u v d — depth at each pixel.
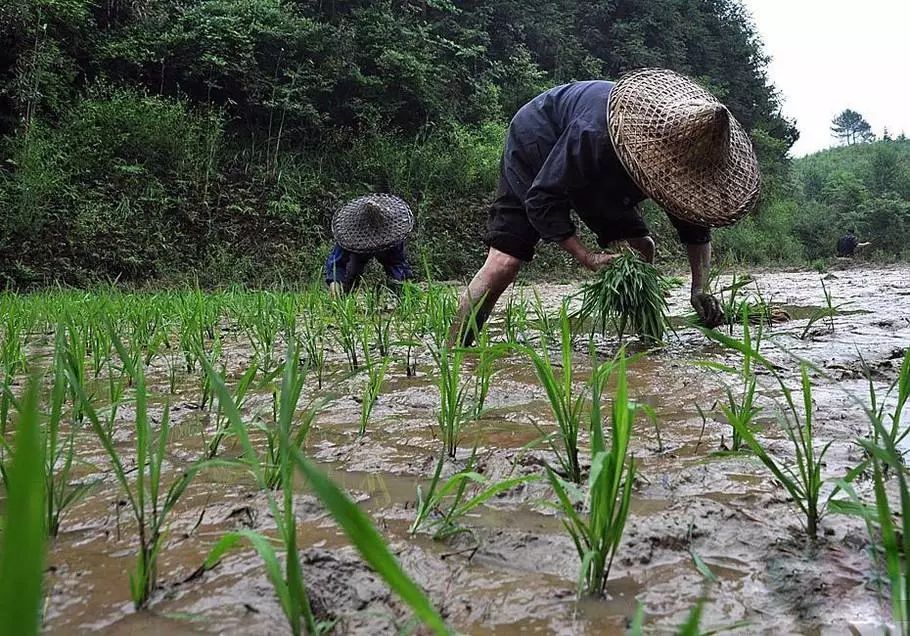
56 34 15.86
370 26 20.78
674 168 3.50
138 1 17.67
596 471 1.10
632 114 3.57
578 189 3.81
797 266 23.33
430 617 0.48
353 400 2.75
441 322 3.96
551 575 1.21
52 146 14.43
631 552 1.28
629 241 4.55
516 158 3.98
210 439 2.19
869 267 20.52
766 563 1.25
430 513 1.51
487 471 1.82
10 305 5.26
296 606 0.89
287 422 1.21
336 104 19.69
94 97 15.86
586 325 4.93
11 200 13.31
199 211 15.60
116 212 14.38
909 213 35.81
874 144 87.06
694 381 2.93
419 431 2.26
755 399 2.56
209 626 1.05
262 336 4.21
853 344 3.92
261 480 1.18
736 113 38.84
